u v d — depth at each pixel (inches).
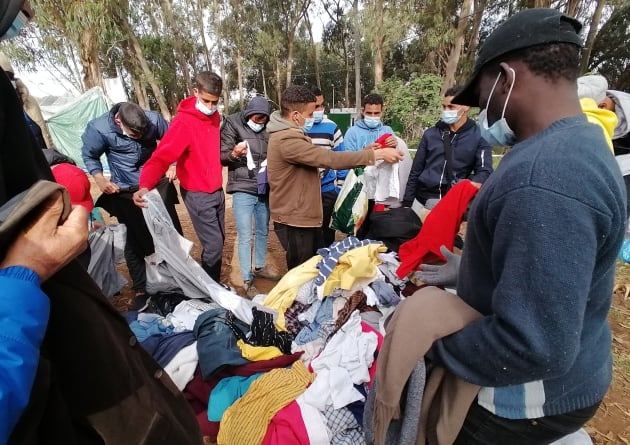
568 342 26.9
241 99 1068.5
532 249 27.1
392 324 40.3
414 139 522.9
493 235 31.5
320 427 62.7
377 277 86.9
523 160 29.6
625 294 121.2
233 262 162.6
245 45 1016.2
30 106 119.1
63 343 31.6
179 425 40.3
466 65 629.6
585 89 78.1
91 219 136.6
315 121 134.9
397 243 107.8
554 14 31.2
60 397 30.7
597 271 30.1
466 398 36.4
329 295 86.4
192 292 98.0
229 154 126.9
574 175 27.0
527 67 31.8
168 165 106.7
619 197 28.2
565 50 30.6
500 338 29.5
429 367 39.8
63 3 417.4
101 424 34.3
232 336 78.6
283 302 86.1
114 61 868.6
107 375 33.7
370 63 1035.9
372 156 97.7
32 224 25.2
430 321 36.4
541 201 27.0
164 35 912.9
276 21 959.0
